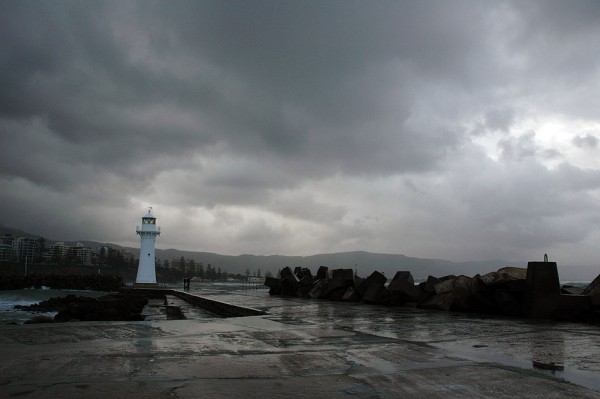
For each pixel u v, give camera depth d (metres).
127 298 39.28
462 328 10.99
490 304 15.34
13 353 6.96
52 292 90.75
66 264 189.50
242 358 6.83
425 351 7.60
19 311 44.66
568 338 9.24
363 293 23.67
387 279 23.64
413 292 19.80
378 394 4.88
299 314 15.24
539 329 10.82
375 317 14.03
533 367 6.31
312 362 6.59
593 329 10.80
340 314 15.23
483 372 5.98
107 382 5.20
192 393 4.78
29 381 5.20
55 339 8.38
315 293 28.38
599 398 4.77
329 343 8.44
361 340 8.86
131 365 6.16
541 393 4.96
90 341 8.22
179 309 29.02
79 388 4.91
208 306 27.53
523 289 14.44
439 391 5.02
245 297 30.39
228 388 5.03
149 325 10.81
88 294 91.62
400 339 9.02
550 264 13.60
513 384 5.36
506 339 9.08
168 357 6.80
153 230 64.44
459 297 16.25
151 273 64.44
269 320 12.72
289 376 5.68
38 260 196.88
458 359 6.90
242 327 10.83
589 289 13.18
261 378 5.55
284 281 33.59
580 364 6.53
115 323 11.03
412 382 5.43
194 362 6.46
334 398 4.71
